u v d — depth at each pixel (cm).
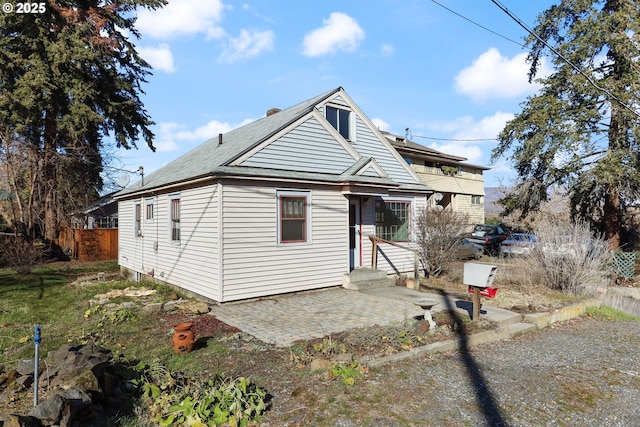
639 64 1606
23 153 1864
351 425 360
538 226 1263
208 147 1419
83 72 1819
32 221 1880
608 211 1747
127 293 1011
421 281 1198
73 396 324
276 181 941
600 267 1087
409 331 602
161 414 359
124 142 2123
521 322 750
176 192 1067
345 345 545
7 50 1731
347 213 1095
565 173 1719
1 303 912
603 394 453
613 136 1666
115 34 2059
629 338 707
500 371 508
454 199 2919
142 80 2214
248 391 394
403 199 1309
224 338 599
